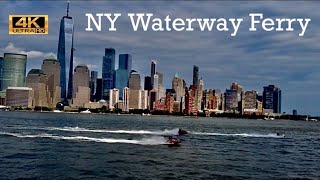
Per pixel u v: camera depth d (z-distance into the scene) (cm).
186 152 9538
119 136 13588
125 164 7425
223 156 9138
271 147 12006
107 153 8850
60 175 6284
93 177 6206
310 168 7788
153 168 7069
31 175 6216
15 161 7488
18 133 13912
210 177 6397
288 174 6962
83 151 9100
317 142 15250
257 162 8381
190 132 17575
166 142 11144
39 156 8188
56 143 10638
